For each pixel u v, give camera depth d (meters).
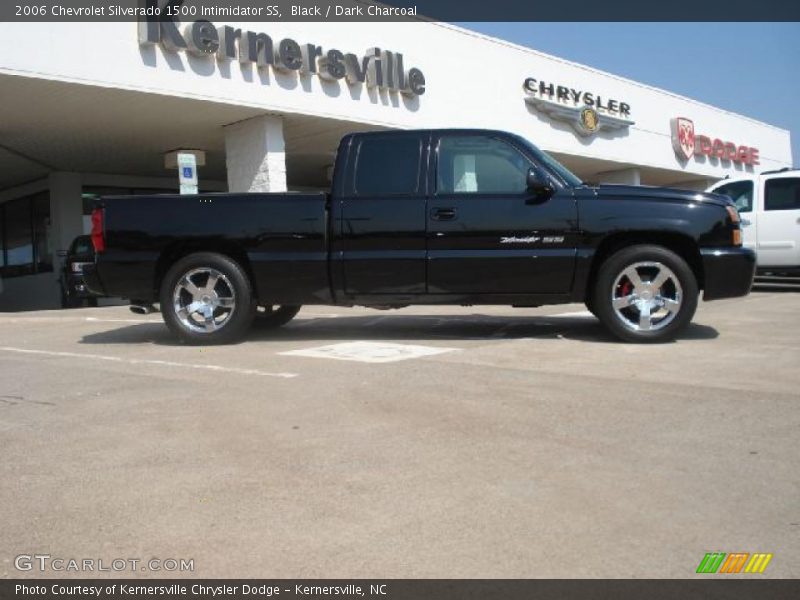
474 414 4.54
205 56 13.59
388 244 7.06
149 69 12.89
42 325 10.46
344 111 15.98
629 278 6.89
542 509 3.16
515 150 7.07
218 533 3.01
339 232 7.11
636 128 25.92
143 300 7.57
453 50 18.84
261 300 7.38
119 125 15.19
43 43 11.68
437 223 6.99
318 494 3.37
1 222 22.70
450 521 3.07
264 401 4.96
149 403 5.01
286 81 14.90
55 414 4.81
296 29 15.16
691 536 2.90
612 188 7.00
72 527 3.09
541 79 21.80
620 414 4.48
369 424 4.38
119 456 3.93
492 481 3.47
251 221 7.25
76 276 16.38
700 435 4.07
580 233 6.87
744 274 6.82
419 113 17.78
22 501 3.37
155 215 7.38
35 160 18.30
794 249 12.19
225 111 14.59
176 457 3.89
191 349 7.23
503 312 9.84
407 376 5.59
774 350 6.46
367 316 9.73
